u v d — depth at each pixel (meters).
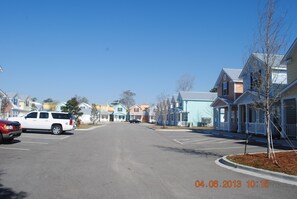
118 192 7.25
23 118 25.92
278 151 14.47
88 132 31.50
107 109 116.75
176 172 9.81
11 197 6.73
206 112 59.09
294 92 21.38
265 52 14.09
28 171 9.55
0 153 13.48
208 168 10.62
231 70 37.19
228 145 18.81
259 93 12.86
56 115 26.27
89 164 11.07
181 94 60.75
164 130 39.81
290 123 24.33
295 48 22.31
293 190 7.65
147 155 13.88
